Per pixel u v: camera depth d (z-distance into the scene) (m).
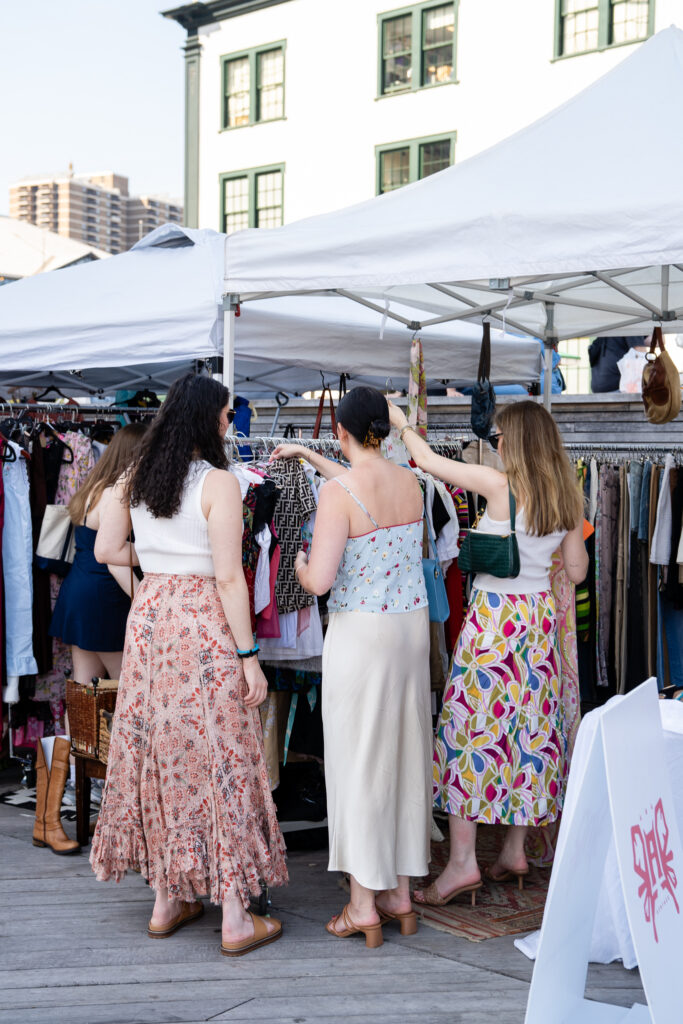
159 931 3.17
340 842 3.09
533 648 3.31
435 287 4.75
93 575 4.27
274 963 3.00
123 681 3.04
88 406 6.08
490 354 5.64
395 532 3.07
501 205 3.20
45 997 2.77
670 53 3.68
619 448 5.63
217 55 19.34
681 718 2.71
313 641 3.77
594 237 3.02
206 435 2.99
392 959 3.03
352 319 5.39
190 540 2.97
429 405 8.43
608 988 2.83
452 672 3.40
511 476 3.25
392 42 17.25
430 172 16.94
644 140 3.31
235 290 3.79
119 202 171.12
